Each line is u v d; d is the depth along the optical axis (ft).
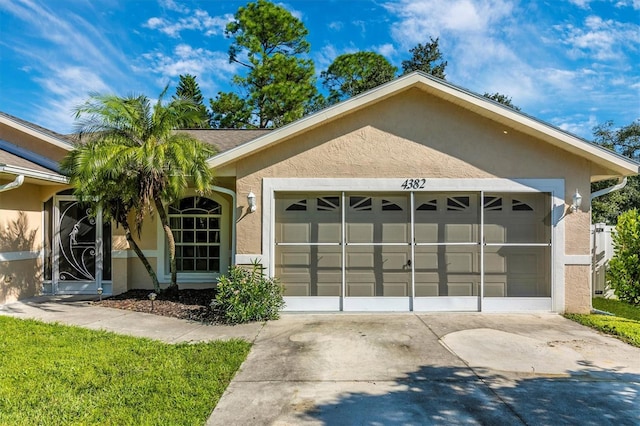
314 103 98.48
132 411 13.33
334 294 28.86
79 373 16.44
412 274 28.78
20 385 15.21
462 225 29.14
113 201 29.04
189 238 36.32
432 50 108.06
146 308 28.81
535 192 28.66
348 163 28.45
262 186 28.43
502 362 18.49
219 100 93.15
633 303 30.45
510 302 28.68
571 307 28.45
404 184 28.40
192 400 14.15
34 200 34.47
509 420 13.15
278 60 91.56
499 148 28.48
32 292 34.01
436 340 21.84
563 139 26.96
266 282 26.99
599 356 19.36
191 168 26.78
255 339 21.88
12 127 34.81
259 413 13.50
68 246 35.91
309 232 29.01
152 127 28.30
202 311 27.68
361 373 17.11
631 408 14.03
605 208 57.31
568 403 14.38
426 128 28.48
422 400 14.55
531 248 29.07
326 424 12.80
